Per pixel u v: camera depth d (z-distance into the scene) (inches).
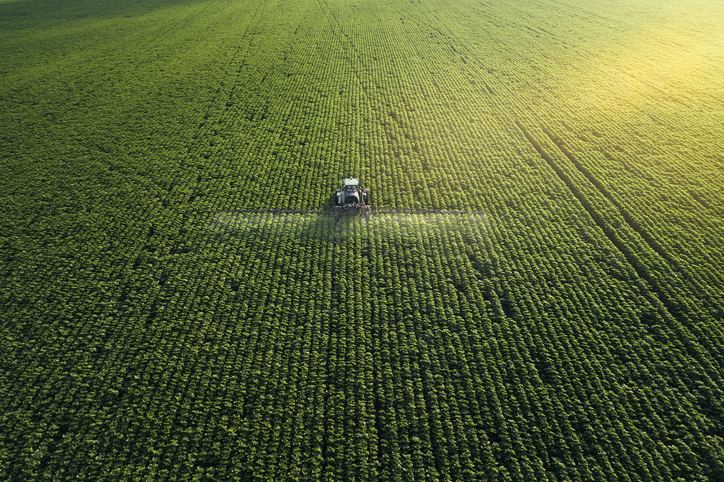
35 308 831.7
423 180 1149.7
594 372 701.9
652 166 1157.7
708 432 619.2
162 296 848.3
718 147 1208.2
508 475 584.7
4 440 637.3
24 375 715.4
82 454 618.5
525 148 1268.5
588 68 1779.0
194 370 722.2
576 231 980.6
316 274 887.7
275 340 764.0
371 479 587.8
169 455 615.8
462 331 770.8
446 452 615.5
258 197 1109.1
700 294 815.7
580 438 623.8
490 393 679.7
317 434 633.6
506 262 906.1
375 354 738.8
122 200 1105.4
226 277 887.7
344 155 1263.5
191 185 1154.7
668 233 951.6
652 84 1606.8
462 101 1549.0
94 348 754.2
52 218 1047.6
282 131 1391.5
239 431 643.5
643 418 637.3
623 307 804.6
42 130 1413.6
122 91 1672.0
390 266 902.4
